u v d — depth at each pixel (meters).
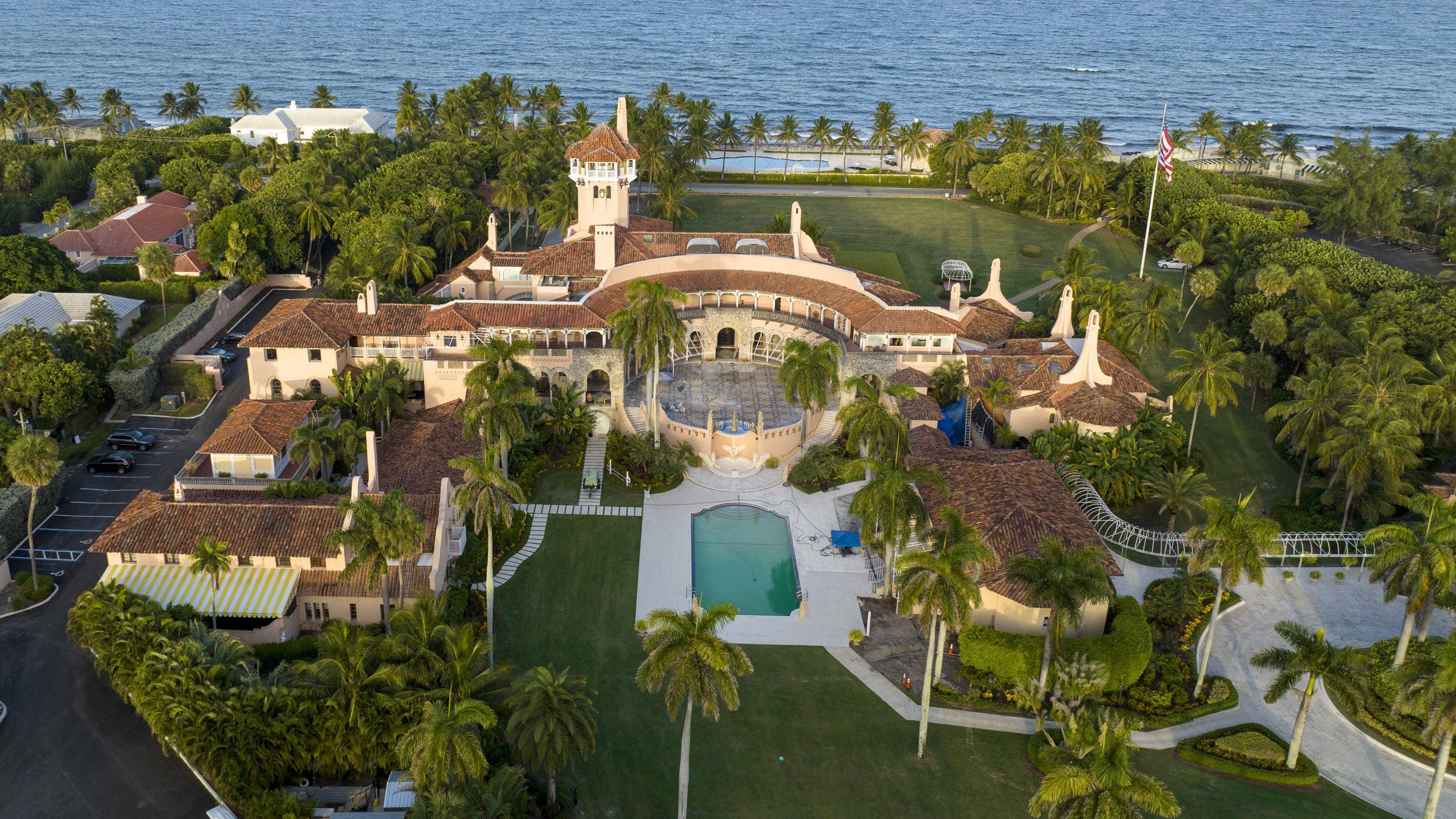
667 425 97.75
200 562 67.31
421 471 83.56
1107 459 87.44
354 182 158.00
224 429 84.75
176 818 55.31
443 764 48.28
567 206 142.88
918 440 89.94
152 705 57.44
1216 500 62.28
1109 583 60.75
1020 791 58.50
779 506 89.31
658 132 186.25
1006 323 114.56
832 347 91.12
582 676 67.19
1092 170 176.12
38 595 72.75
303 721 55.25
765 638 72.00
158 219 146.62
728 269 117.19
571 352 98.50
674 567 80.00
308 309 102.25
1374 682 66.00
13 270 117.88
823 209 187.62
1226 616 74.06
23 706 63.22
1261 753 60.44
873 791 58.44
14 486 81.06
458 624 69.75
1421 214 165.50
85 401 97.12
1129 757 49.59
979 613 70.81
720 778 59.16
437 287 124.31
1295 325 111.19
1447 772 60.34
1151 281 143.75
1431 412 90.19
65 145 190.00
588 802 57.12
